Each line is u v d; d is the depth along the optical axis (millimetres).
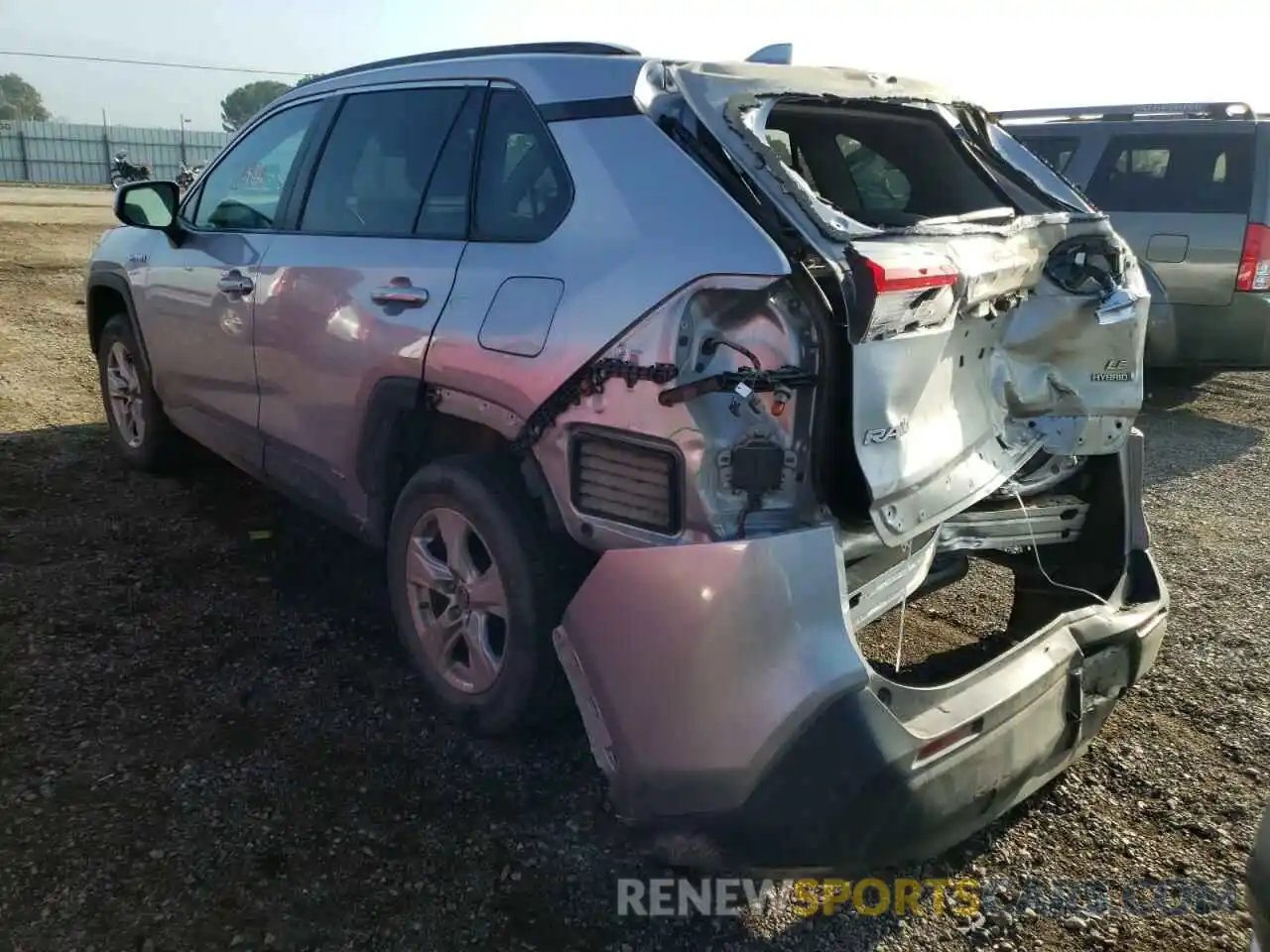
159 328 4699
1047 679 2586
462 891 2576
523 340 2725
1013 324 3016
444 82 3395
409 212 3367
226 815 2785
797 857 2240
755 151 2508
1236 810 3043
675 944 2461
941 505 2570
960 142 3447
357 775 2984
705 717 2277
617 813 2498
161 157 55250
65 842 2639
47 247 14914
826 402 2291
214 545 4508
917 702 2312
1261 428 7758
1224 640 4133
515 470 2998
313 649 3680
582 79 2934
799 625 2223
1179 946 2527
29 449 5672
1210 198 7621
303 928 2426
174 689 3373
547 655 2914
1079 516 3295
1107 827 2957
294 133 4105
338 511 3721
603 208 2684
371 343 3266
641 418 2430
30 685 3330
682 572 2320
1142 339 3250
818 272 2303
